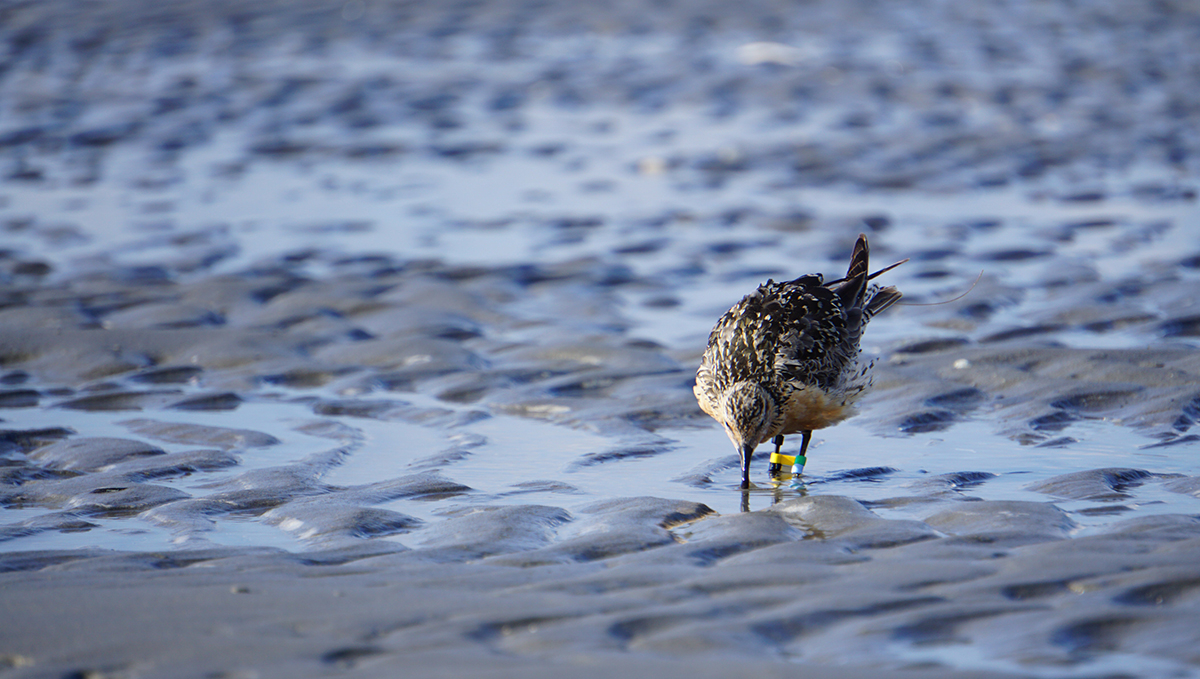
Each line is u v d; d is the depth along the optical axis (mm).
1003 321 15008
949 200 22172
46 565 7816
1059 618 6301
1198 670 5711
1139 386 11891
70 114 30094
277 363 13547
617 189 23500
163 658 6031
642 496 9422
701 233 20188
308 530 8625
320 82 33562
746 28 41375
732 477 10094
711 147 26672
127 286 17062
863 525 8367
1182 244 18516
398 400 12430
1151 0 47344
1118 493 9070
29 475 10094
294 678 5758
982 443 10758
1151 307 15180
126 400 12461
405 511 9133
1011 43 38719
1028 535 7996
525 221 21156
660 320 15602
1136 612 6332
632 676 5672
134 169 25203
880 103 30719
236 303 16109
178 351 14016
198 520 8859
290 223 21172
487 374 13180
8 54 37781
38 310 15492
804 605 6594
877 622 6359
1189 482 9289
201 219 21312
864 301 11336
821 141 26844
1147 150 25328
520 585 7148
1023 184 23188
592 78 34094
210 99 31562
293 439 11164
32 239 20031
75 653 6109
